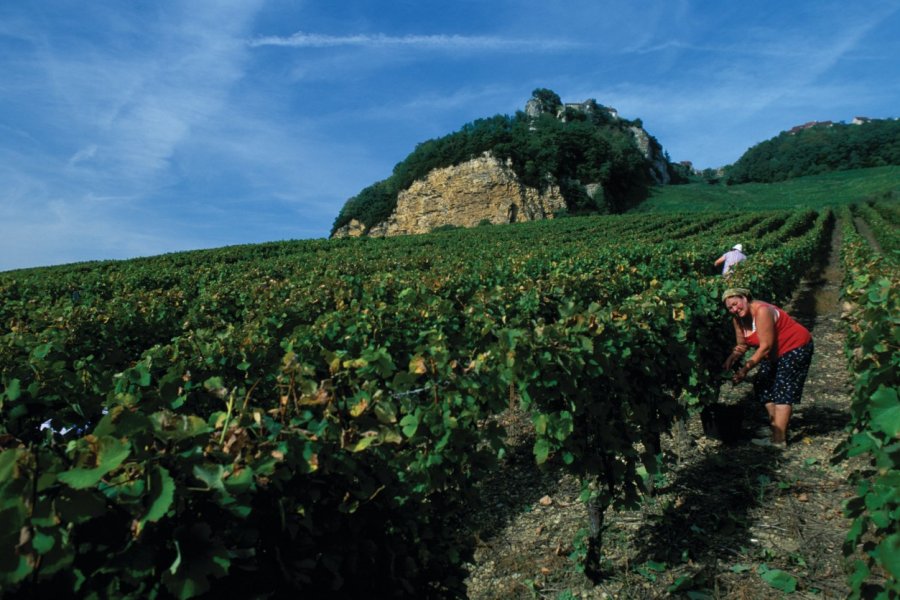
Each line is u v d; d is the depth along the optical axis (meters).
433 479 2.65
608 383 3.92
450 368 2.90
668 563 3.75
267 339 4.67
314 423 2.03
